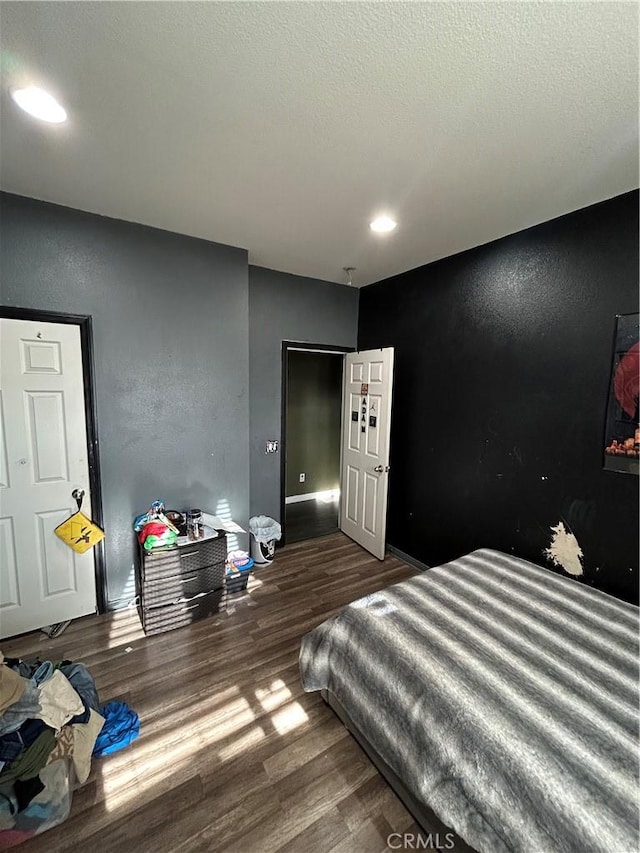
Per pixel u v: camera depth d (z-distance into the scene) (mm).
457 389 2859
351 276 3500
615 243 1929
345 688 1558
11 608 2225
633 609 1711
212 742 1616
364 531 3648
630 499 1931
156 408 2592
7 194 2014
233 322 2830
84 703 1550
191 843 1259
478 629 1562
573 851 891
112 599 2555
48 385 2217
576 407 2127
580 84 1199
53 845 1244
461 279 2793
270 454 3570
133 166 1741
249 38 1059
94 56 1127
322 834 1292
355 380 3750
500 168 1707
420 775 1191
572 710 1175
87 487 2391
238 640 2285
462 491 2850
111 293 2354
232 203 2098
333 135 1497
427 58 1111
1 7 975
